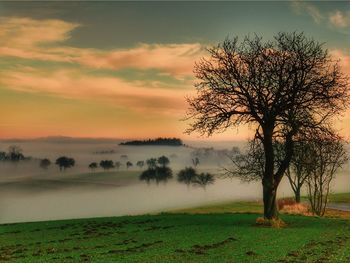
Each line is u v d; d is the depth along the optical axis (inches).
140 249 1430.9
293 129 2074.3
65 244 1582.2
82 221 2405.3
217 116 2181.3
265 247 1457.9
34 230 2032.5
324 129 2059.5
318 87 2103.8
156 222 2287.2
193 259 1239.5
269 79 2162.9
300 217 2571.4
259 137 2182.6
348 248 1444.4
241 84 2167.8
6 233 1941.4
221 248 1438.2
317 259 1248.2
